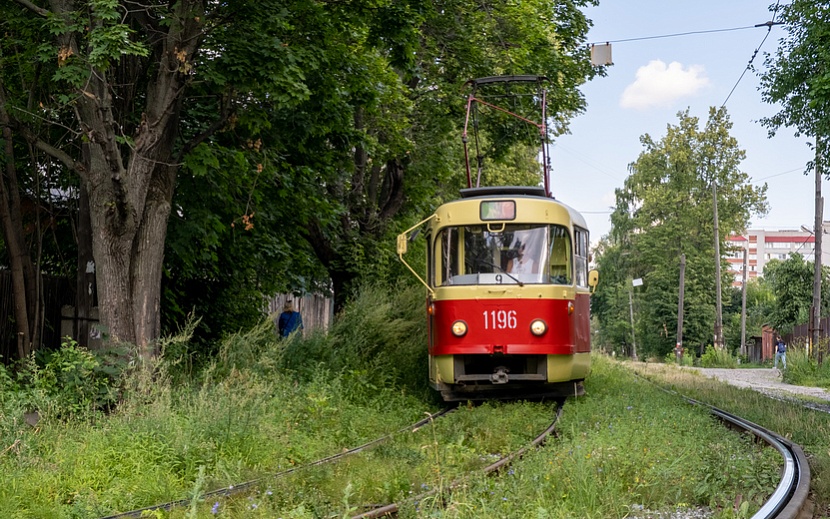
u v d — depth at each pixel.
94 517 6.77
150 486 7.63
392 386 16.11
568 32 25.56
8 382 10.44
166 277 17.59
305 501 7.14
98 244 12.16
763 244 198.75
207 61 12.98
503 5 23.56
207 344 18.80
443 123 24.83
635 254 75.06
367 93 16.39
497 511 6.55
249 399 10.84
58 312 15.51
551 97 25.08
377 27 14.67
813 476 8.59
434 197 29.56
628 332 80.75
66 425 9.61
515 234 14.78
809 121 20.95
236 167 15.67
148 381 11.02
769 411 14.95
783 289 58.22
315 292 30.23
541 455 8.84
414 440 10.88
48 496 7.37
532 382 14.77
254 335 14.98
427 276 15.49
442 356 14.64
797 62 20.55
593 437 9.94
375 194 25.36
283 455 9.38
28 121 13.28
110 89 12.77
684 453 9.02
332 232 23.17
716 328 55.09
